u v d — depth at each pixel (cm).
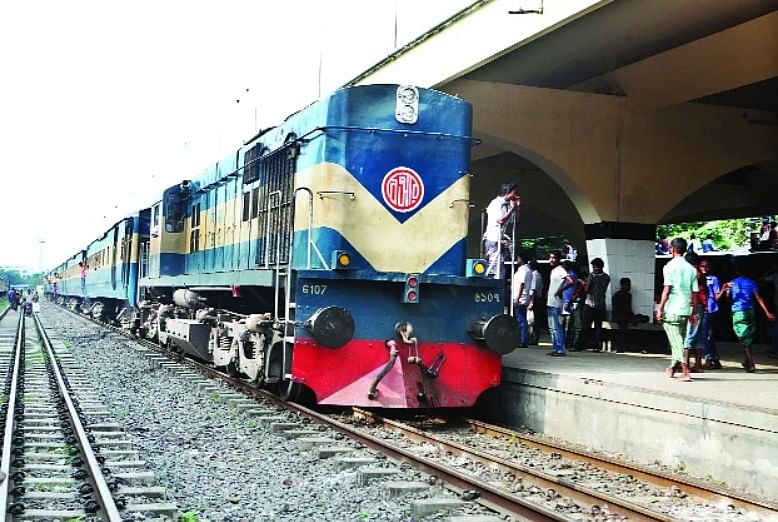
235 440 888
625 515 604
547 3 1049
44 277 10938
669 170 1566
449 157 1076
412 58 1412
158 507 591
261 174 1252
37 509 591
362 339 996
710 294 1184
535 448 890
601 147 1513
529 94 1462
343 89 1038
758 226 3447
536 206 2233
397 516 601
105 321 3275
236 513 604
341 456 793
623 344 1477
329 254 1016
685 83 1395
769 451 685
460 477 674
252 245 1267
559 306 1327
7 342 2288
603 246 1523
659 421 815
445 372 1020
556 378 988
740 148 1622
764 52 1227
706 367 1170
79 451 789
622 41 1280
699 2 1093
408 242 1048
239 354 1257
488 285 1048
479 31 1205
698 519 614
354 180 1029
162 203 1838
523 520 588
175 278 1722
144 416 1026
